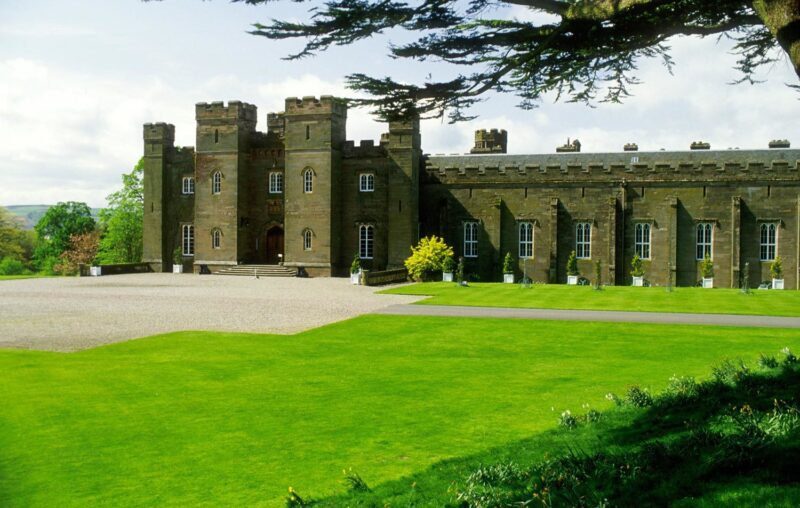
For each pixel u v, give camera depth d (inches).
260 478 422.6
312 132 2306.8
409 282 2095.2
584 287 1866.4
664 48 434.9
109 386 655.1
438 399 603.2
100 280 2098.9
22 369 728.3
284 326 1059.9
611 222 2146.9
